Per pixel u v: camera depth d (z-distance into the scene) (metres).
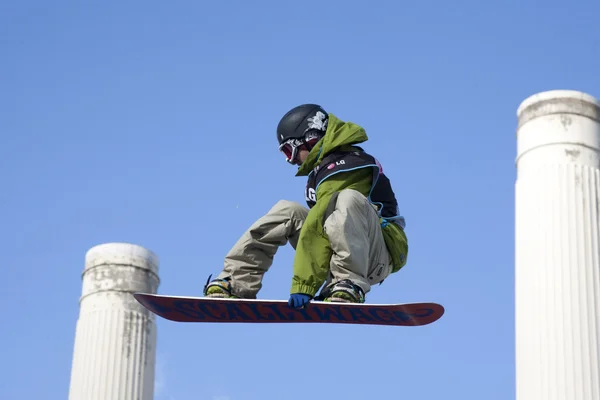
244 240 18.69
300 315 17.91
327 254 17.66
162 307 18.28
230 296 18.59
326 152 18.20
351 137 18.23
